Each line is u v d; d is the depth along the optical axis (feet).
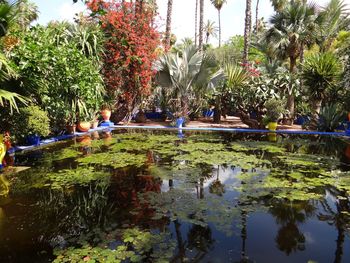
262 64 42.68
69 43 24.70
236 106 33.91
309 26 36.55
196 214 10.07
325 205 10.85
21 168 15.48
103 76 32.55
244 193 12.05
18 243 8.18
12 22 14.64
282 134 29.01
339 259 7.45
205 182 13.46
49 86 21.02
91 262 7.22
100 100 28.30
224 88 36.27
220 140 24.73
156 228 9.07
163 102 39.42
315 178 13.98
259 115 32.96
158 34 35.37
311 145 22.71
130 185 13.01
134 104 36.58
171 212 10.23
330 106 30.60
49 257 7.47
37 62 18.45
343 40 36.47
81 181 13.46
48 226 9.20
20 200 11.32
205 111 45.19
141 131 30.40
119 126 33.45
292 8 35.88
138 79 34.58
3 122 17.69
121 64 33.22
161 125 35.19
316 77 31.78
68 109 23.45
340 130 31.14
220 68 34.83
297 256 7.59
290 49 37.37
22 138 20.49
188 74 33.12
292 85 34.58
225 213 10.16
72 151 19.61
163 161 17.15
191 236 8.57
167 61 33.27
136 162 16.83
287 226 9.27
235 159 17.63
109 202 11.12
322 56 31.96
